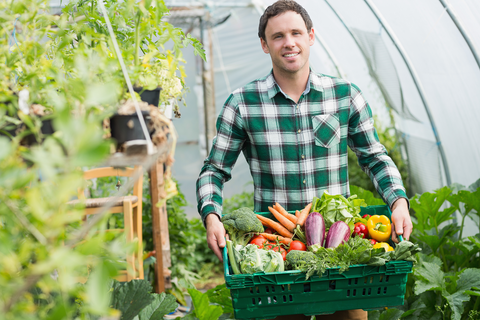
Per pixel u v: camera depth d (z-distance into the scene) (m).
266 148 2.39
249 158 2.51
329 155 2.39
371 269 1.61
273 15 2.21
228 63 7.86
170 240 4.93
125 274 2.93
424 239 3.52
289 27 2.18
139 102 1.28
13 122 1.11
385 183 2.17
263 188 2.46
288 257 1.70
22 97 1.23
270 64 7.89
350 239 1.73
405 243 1.62
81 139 0.71
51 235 0.80
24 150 0.95
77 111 1.09
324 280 1.62
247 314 1.65
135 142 1.09
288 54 2.21
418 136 5.28
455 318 2.75
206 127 7.87
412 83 4.80
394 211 1.96
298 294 1.63
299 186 2.40
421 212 3.62
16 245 1.01
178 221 4.95
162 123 1.27
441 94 4.41
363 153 2.41
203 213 2.12
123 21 1.73
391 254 1.63
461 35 3.60
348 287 1.64
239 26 7.61
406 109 5.26
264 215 2.21
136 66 1.35
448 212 3.60
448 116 4.48
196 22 7.34
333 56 6.59
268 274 1.58
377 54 5.10
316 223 1.92
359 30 5.09
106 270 0.76
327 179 2.41
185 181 8.04
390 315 2.88
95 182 4.21
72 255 0.73
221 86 7.97
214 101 7.82
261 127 2.38
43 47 1.43
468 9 3.32
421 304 3.06
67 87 1.14
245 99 2.38
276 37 2.22
